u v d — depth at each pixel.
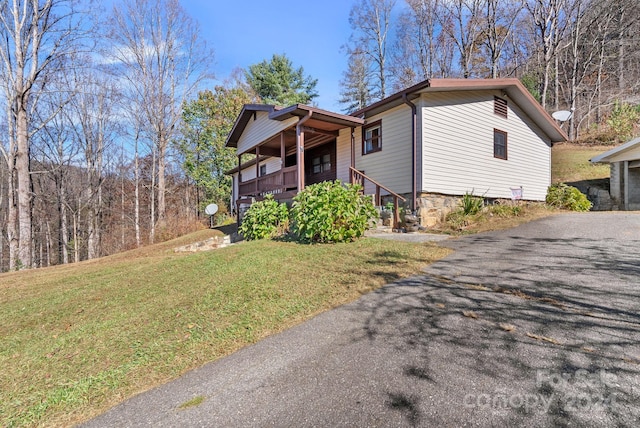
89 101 19.42
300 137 8.60
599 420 1.53
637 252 4.43
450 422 1.58
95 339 3.07
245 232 8.69
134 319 3.48
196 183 23.20
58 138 19.41
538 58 21.64
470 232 7.07
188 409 1.90
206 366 2.41
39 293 5.14
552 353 2.13
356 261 4.86
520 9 19.97
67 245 20.05
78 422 1.91
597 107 19.72
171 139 22.05
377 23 26.95
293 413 1.76
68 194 20.25
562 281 3.48
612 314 2.64
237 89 24.52
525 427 1.51
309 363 2.29
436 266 4.46
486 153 9.86
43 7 12.60
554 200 11.05
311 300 3.53
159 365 2.49
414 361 2.17
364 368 2.14
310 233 6.12
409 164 8.70
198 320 3.26
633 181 12.05
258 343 2.70
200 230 16.31
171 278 5.01
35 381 2.42
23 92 12.16
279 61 28.30
